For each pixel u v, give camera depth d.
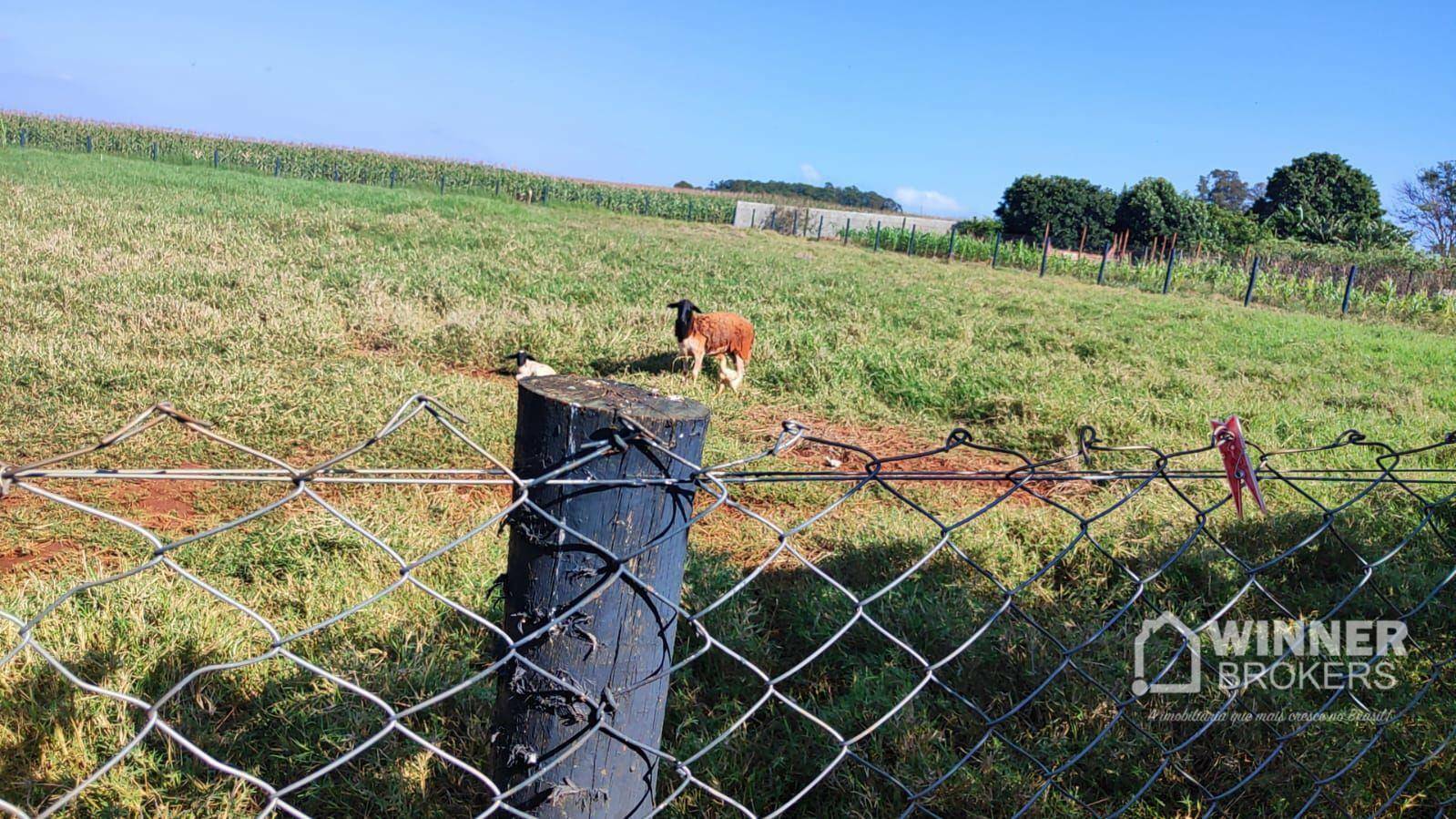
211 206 17.23
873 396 7.92
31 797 2.40
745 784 2.75
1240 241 36.19
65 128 37.09
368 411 6.07
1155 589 3.96
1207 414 7.47
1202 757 2.86
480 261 13.31
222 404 5.97
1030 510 5.00
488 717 2.89
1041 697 3.11
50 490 4.58
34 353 6.50
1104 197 37.38
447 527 4.41
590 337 9.13
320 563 3.84
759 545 4.48
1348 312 19.58
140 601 3.26
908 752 2.77
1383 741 2.89
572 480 1.36
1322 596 3.94
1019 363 9.31
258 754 2.66
